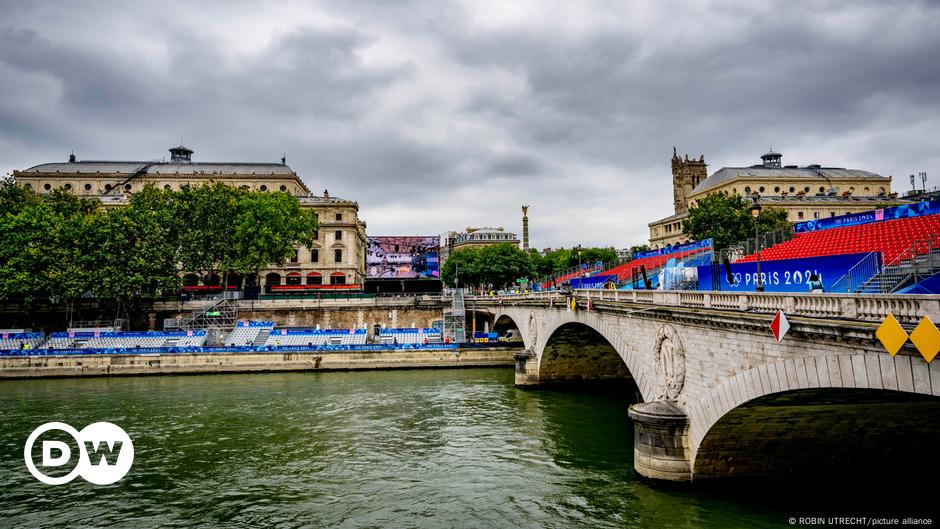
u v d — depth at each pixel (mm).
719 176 136000
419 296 94938
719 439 24422
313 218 108688
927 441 24547
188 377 65625
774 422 23031
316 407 48375
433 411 46344
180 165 136250
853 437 24375
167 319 84875
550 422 41969
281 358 68938
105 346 74438
